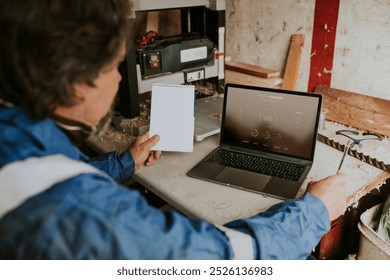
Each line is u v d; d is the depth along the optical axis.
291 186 1.07
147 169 1.20
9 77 0.48
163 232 0.52
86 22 0.47
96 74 0.52
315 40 1.70
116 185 0.54
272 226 0.71
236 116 1.29
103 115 0.61
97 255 0.48
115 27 0.51
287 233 0.71
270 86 1.81
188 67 1.65
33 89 0.48
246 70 1.98
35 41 0.46
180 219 0.56
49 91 0.49
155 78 1.55
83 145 1.69
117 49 0.53
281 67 1.89
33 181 0.47
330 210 0.86
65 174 0.49
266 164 1.19
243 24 2.00
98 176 0.53
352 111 1.57
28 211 0.45
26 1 0.45
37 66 0.47
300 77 1.83
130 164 1.13
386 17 1.42
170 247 0.52
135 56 1.42
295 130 1.21
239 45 2.07
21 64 0.47
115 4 0.51
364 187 1.08
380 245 1.19
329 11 1.60
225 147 1.32
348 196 1.04
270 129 1.24
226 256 0.61
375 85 1.55
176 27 2.25
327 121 1.62
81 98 0.53
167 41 1.60
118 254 0.49
